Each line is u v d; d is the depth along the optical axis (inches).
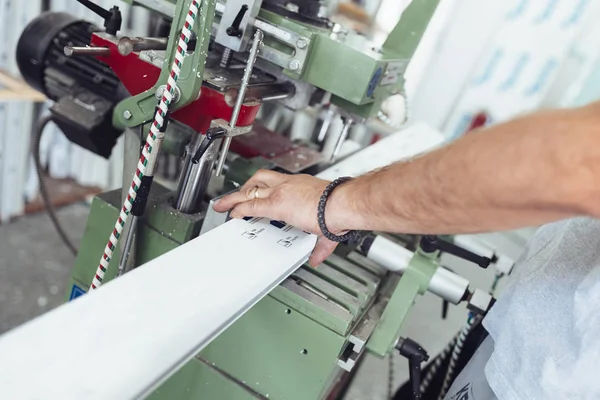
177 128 41.5
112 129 42.1
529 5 65.9
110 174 97.5
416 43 44.3
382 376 60.6
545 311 27.5
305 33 35.3
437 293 36.9
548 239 32.5
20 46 42.9
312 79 37.0
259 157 44.8
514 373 27.6
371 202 25.3
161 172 86.4
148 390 18.7
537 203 18.6
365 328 34.3
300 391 32.9
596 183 17.2
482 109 71.9
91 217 37.8
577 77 66.8
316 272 35.3
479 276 61.2
